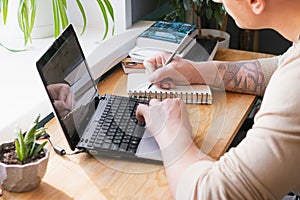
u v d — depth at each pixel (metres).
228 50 1.84
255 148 0.89
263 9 0.94
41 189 1.08
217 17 2.21
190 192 0.95
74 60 1.31
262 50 2.76
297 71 0.89
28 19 1.68
